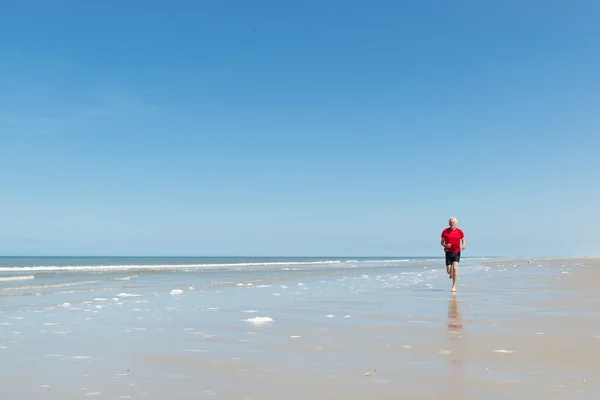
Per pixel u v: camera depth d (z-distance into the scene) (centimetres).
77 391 407
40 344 614
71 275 2366
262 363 502
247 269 3378
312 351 562
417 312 906
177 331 709
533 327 719
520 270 2886
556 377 438
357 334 672
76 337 662
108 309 980
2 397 392
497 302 1073
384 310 942
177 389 411
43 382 436
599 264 4053
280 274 2552
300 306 1026
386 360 511
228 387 416
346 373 458
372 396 386
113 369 482
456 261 1388
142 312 930
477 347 575
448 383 420
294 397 386
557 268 3158
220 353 554
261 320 794
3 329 731
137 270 3103
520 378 434
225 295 1291
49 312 936
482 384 416
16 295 1275
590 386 408
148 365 498
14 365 501
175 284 1720
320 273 2683
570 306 985
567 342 602
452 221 1400
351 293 1341
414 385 416
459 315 857
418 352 550
